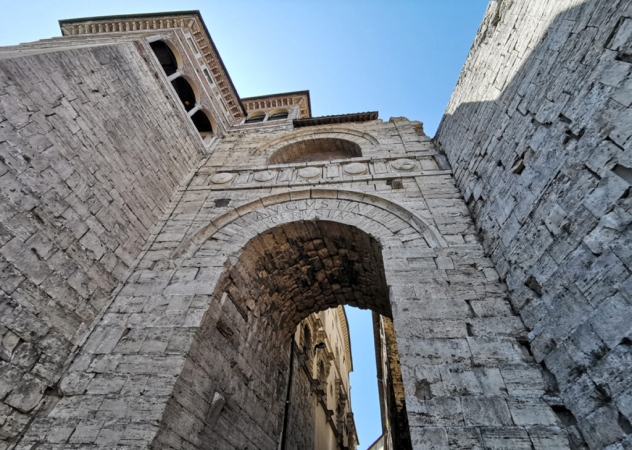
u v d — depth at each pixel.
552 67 6.01
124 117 10.07
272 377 11.17
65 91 8.03
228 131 18.95
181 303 7.37
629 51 4.32
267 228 9.58
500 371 5.38
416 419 4.96
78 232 7.31
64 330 6.43
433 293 6.86
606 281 4.27
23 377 5.52
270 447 9.99
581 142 5.00
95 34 16.06
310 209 10.05
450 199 9.52
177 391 5.92
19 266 5.93
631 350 3.79
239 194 11.23
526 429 4.64
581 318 4.62
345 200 10.27
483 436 4.66
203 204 10.95
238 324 8.97
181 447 5.84
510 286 6.55
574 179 5.10
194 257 8.79
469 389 5.22
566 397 4.74
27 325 5.80
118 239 8.42
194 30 17.91
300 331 16.77
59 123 7.56
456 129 10.90
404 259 7.77
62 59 8.25
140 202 9.72
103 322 7.05
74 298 6.81
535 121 6.39
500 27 8.27
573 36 5.50
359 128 15.84
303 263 10.95
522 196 6.54
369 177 10.88
